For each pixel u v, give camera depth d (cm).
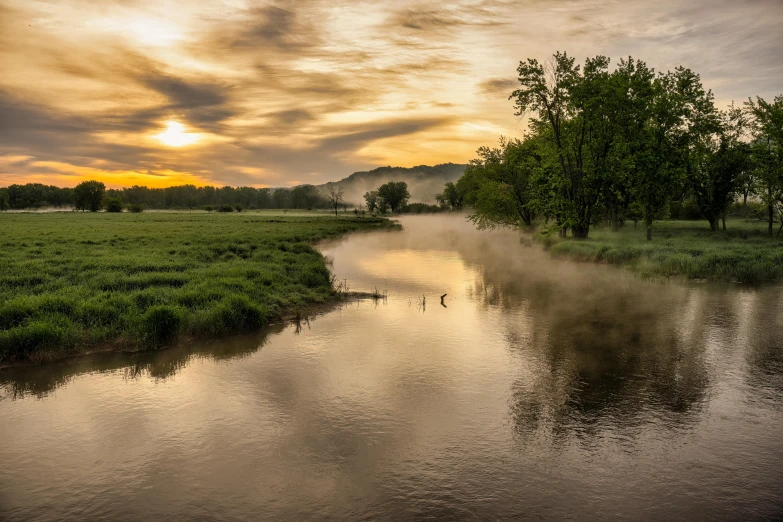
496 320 1516
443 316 1577
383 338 1312
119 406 872
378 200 17400
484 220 5812
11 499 595
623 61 3756
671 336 1308
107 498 600
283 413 845
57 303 1327
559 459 689
